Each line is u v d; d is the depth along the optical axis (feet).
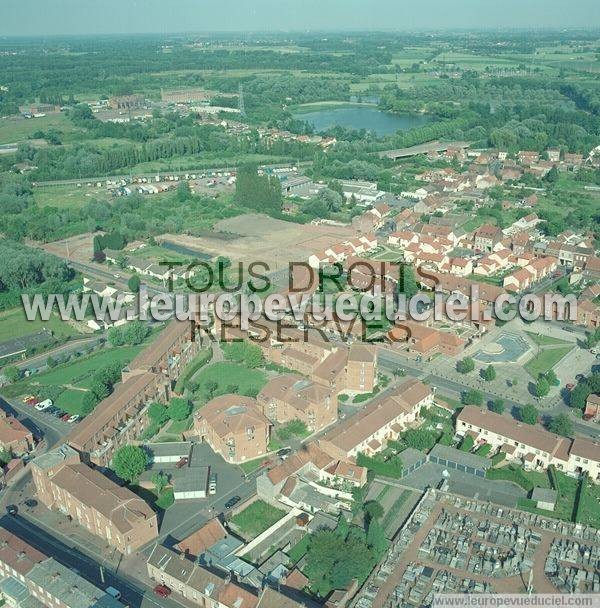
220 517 644.69
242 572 564.30
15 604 549.54
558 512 650.84
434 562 587.27
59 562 581.53
